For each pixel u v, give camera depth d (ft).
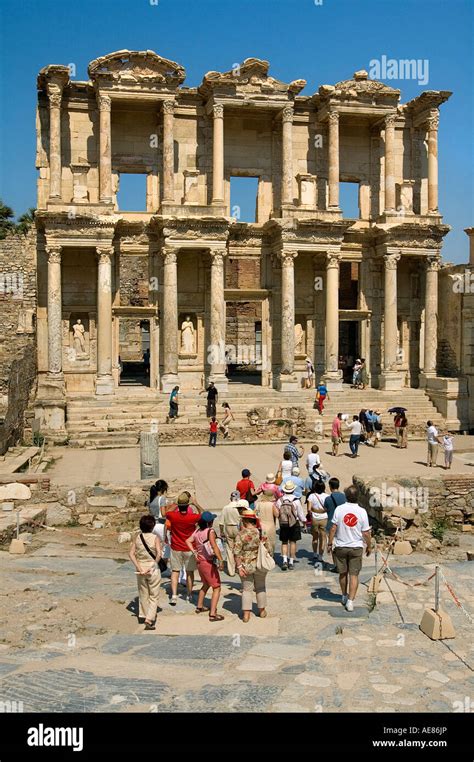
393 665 38.29
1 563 58.18
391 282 159.12
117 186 155.22
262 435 132.57
